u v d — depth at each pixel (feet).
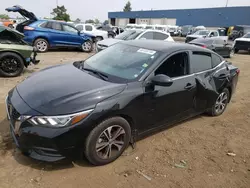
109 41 33.81
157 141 12.58
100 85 10.25
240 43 60.85
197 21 175.52
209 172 10.37
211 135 13.83
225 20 159.94
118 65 12.14
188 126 14.76
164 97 11.64
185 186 9.38
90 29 53.93
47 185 8.82
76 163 10.16
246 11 148.77
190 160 11.12
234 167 10.89
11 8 36.42
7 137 11.51
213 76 14.76
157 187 9.18
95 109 9.18
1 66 22.27
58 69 12.60
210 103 15.30
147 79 11.01
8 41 23.48
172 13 188.75
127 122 10.44
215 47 45.88
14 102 9.73
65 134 8.72
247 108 18.98
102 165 10.19
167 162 10.80
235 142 13.23
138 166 10.34
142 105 10.75
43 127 8.66
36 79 11.28
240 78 29.99
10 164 9.71
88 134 9.23
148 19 185.68
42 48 40.75
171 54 12.26
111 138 10.09
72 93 9.53
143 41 14.34
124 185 9.16
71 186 8.89
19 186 8.65
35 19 40.01
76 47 44.50
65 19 161.48
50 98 9.29
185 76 12.85
